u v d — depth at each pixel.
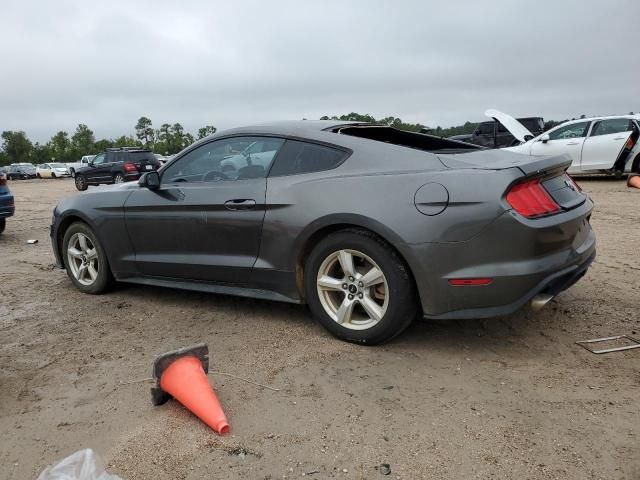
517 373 3.10
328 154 3.68
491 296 3.08
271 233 3.73
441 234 3.11
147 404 2.90
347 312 3.52
